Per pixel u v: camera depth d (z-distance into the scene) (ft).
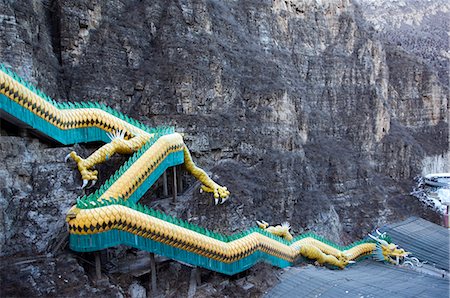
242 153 130.00
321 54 196.65
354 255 117.29
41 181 73.46
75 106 89.30
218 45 142.31
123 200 71.97
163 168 89.61
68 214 65.41
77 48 112.27
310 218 133.08
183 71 121.60
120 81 116.98
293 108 153.28
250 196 115.96
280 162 133.80
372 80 202.49
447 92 239.30
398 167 198.39
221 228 104.22
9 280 59.67
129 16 129.39
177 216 96.27
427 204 185.88
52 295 61.46
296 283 88.58
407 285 92.22
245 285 84.12
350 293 83.56
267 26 173.47
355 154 182.29
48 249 68.23
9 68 85.46
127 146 87.51
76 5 113.19
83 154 86.53
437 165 220.23
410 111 229.04
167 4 134.82
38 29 103.24
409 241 149.38
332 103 189.67
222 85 133.49
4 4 87.20
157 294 75.36
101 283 68.13
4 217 66.33
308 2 197.77
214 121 125.39
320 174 159.94
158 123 116.57
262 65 152.46
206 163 121.39
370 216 162.20
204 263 78.59
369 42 208.23
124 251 82.33
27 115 72.13
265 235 95.50
